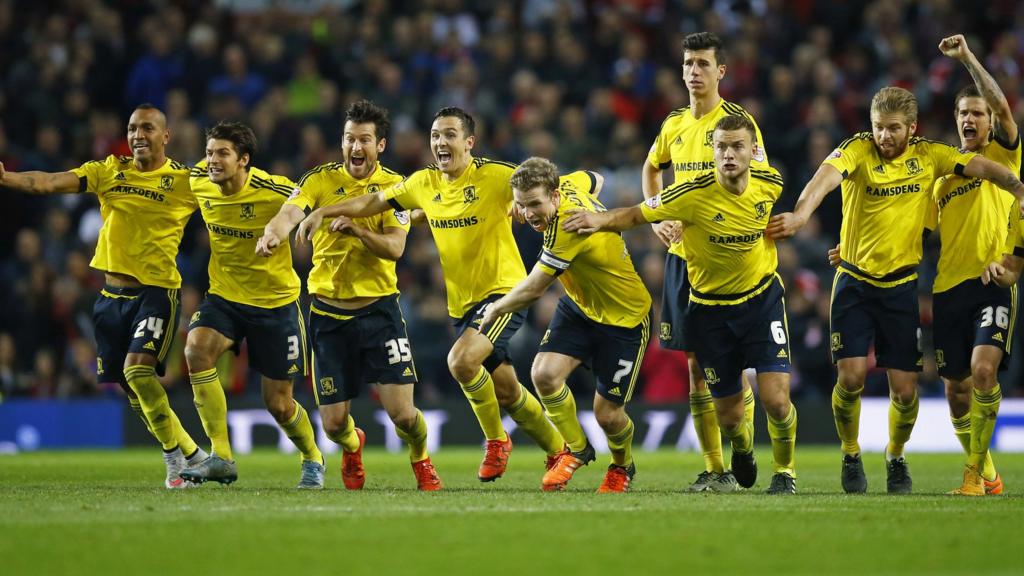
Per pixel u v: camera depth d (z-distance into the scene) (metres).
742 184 27.52
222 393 30.98
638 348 30.44
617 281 29.92
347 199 30.73
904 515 23.19
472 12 77.81
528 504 25.22
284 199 31.05
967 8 70.69
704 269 28.59
